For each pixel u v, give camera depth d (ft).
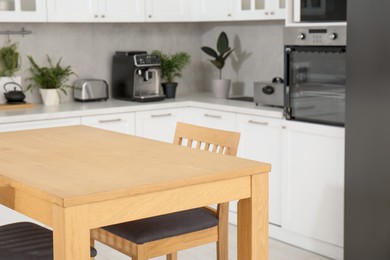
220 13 17.63
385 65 12.30
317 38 13.96
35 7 16.06
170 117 17.54
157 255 9.77
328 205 14.25
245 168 8.66
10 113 15.48
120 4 17.33
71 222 7.30
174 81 20.02
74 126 12.35
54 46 17.90
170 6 18.15
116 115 16.65
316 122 14.35
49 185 7.79
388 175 12.47
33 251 8.75
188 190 8.23
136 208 7.82
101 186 7.71
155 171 8.52
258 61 18.69
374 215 12.82
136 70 17.72
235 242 15.43
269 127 15.51
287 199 15.16
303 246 15.01
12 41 17.24
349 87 13.00
